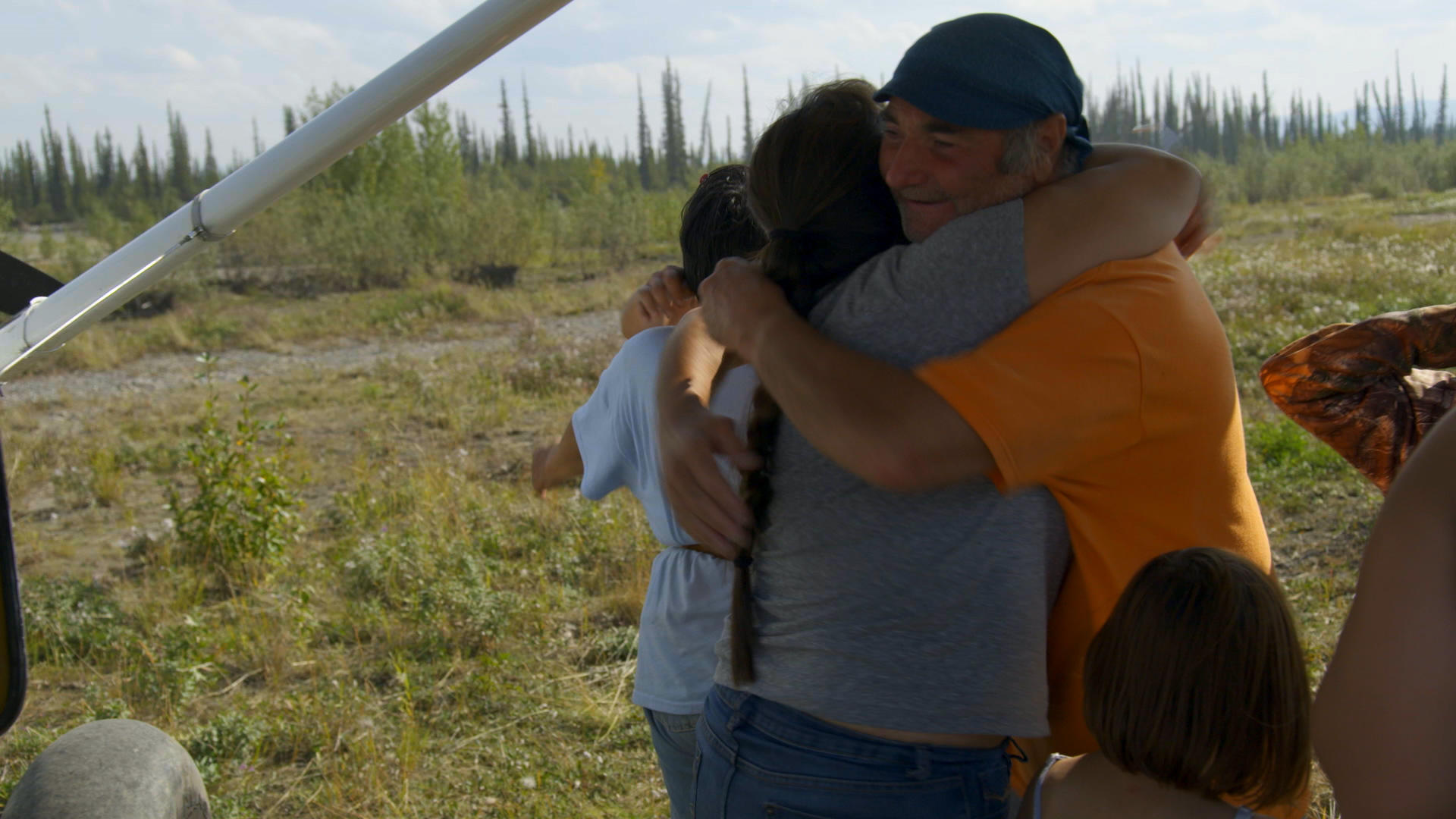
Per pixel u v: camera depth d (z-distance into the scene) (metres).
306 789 4.03
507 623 5.25
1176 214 1.47
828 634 1.52
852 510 1.50
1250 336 10.60
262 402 12.23
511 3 1.48
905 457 1.35
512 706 4.55
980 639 1.49
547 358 12.84
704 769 1.65
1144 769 1.55
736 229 2.04
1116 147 1.57
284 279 24.88
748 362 1.52
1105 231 1.41
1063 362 1.37
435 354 15.68
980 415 1.34
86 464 9.34
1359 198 43.91
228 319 18.88
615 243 30.34
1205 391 1.47
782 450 1.57
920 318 1.43
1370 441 2.17
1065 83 1.45
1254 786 1.54
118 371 15.30
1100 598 1.59
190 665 4.95
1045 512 1.52
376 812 3.85
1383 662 1.22
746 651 1.60
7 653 1.79
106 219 39.44
